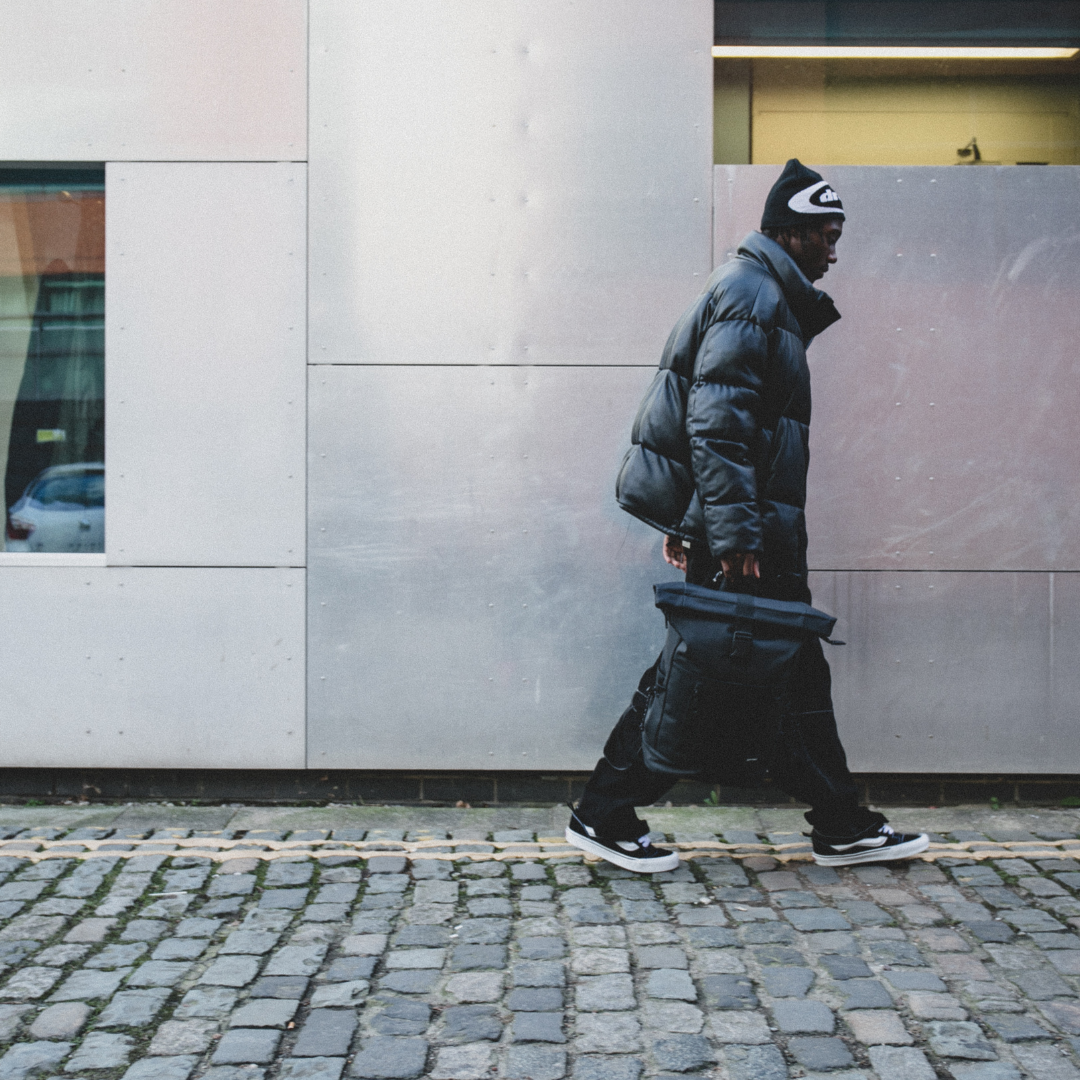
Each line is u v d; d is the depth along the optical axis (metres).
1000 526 4.32
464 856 3.74
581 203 4.30
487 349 4.32
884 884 3.45
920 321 4.29
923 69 4.52
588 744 4.37
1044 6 4.51
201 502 4.38
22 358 4.66
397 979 2.79
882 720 4.35
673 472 3.22
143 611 4.40
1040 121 4.53
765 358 3.10
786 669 3.08
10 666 4.41
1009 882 3.46
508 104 4.30
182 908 3.26
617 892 3.39
